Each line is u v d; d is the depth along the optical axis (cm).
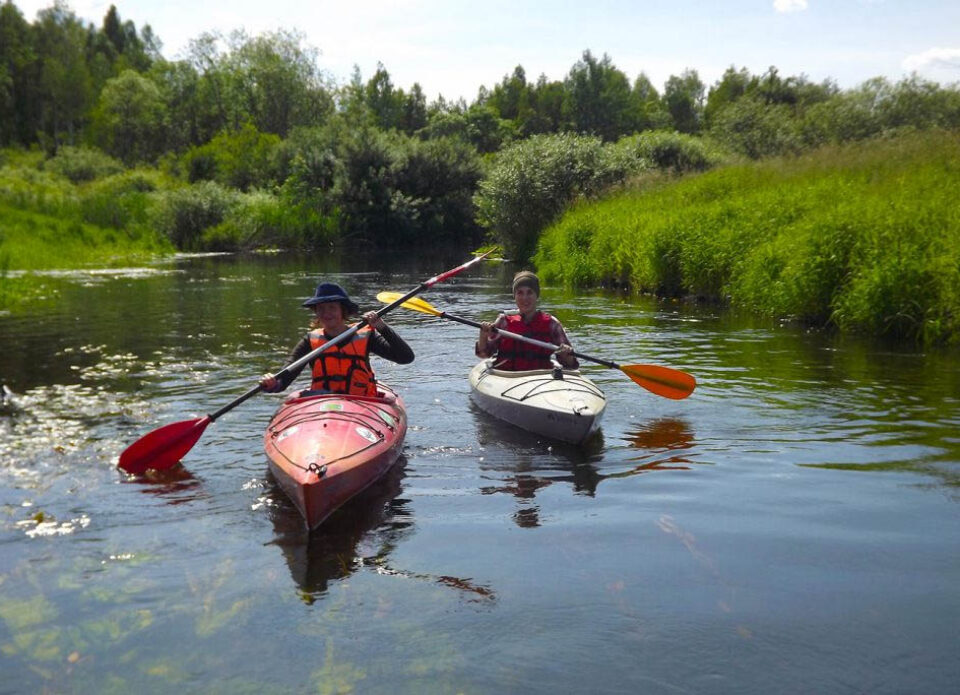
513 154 2508
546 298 1431
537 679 264
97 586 335
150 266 2272
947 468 476
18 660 279
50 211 2805
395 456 494
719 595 320
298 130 4262
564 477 475
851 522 395
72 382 731
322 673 269
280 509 427
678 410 630
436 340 987
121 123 6662
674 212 1580
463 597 321
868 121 3047
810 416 602
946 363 794
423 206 3662
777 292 1121
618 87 8538
